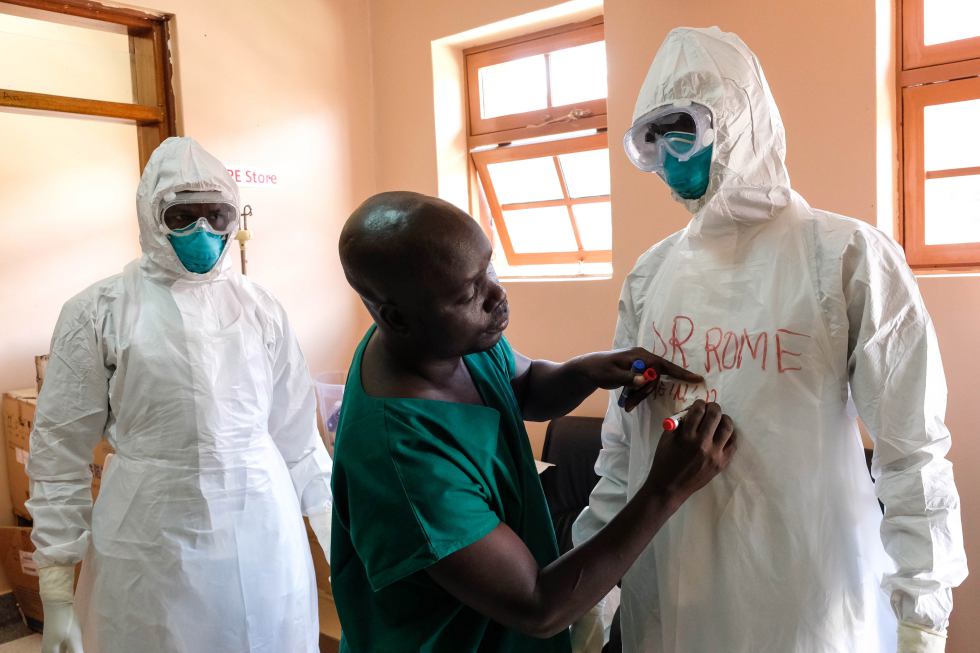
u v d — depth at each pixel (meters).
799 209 1.03
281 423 1.90
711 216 1.04
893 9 2.10
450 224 0.75
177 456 1.61
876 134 2.05
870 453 1.95
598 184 2.96
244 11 2.90
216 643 1.59
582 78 2.90
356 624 0.91
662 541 1.07
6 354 2.92
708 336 1.04
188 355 1.64
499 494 0.88
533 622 0.77
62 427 1.60
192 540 1.59
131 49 2.79
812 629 0.96
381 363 0.88
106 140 3.34
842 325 0.96
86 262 3.28
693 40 1.01
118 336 1.62
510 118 3.13
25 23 3.17
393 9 3.24
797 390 0.96
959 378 1.96
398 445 0.78
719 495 0.99
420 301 0.76
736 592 0.99
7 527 2.60
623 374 1.05
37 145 3.12
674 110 1.00
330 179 3.24
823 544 0.97
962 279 1.94
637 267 1.25
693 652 1.03
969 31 2.03
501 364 1.04
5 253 3.00
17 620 2.69
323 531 1.94
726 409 0.99
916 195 2.16
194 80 2.76
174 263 1.67
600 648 1.14
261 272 3.00
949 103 2.06
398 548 0.77
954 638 2.01
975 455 1.95
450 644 0.86
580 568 0.79
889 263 0.96
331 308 3.27
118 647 1.55
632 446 1.16
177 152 1.68
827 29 2.09
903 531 0.95
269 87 2.99
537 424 2.98
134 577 1.56
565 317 2.80
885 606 1.08
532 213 3.21
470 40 3.11
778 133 1.04
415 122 3.23
